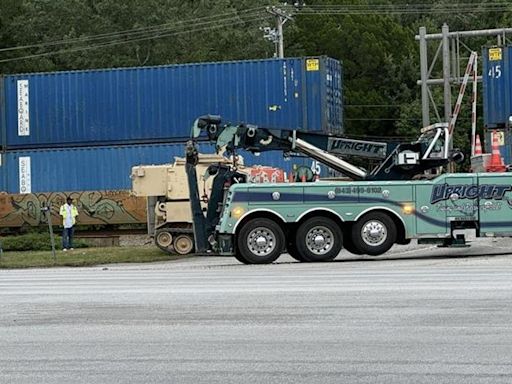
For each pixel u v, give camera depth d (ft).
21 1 271.28
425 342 37.68
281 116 135.13
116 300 53.88
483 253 88.84
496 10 341.00
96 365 35.14
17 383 32.53
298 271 72.49
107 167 137.49
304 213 83.66
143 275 74.49
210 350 37.27
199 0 281.33
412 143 87.81
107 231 138.00
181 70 137.90
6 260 102.37
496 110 125.90
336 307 47.73
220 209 86.89
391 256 89.51
